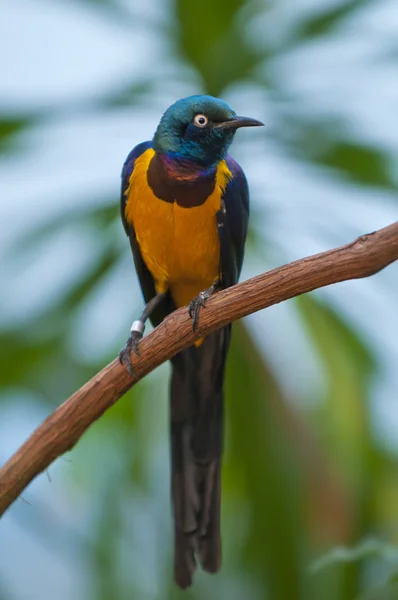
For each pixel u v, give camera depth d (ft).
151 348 27.50
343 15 40.32
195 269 35.55
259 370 37.42
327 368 38.37
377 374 38.50
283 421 37.17
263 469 37.01
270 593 36.29
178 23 40.86
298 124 39.99
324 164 39.47
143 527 38.68
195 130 34.12
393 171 39.32
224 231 34.86
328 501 36.68
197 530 33.76
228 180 34.88
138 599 37.68
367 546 27.09
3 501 27.12
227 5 40.50
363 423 37.76
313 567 27.20
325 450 37.17
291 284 25.40
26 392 39.01
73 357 38.78
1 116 39.96
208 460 34.53
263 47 40.70
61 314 38.91
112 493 39.17
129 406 40.27
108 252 39.34
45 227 39.42
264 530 36.73
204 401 34.96
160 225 34.65
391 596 27.02
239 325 37.58
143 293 36.99
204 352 34.86
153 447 39.78
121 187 35.88
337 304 38.70
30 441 27.27
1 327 38.65
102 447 40.75
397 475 37.99
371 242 24.25
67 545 39.29
